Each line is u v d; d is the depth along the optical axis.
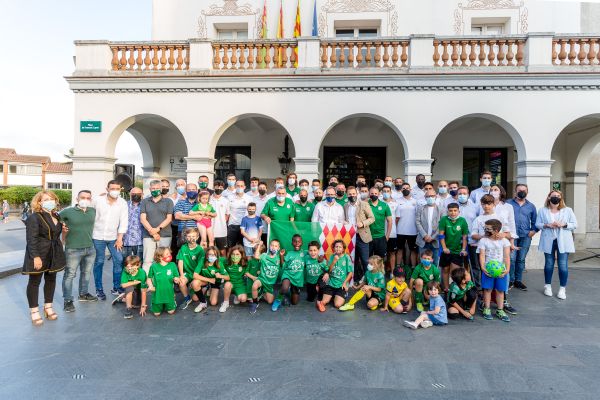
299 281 5.12
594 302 5.38
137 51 8.52
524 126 7.57
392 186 7.71
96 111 8.18
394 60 7.93
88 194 5.07
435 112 7.70
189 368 3.30
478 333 4.20
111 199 5.47
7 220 23.75
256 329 4.26
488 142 10.64
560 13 10.11
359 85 7.76
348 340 3.96
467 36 7.69
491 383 3.09
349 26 10.90
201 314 4.78
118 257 5.57
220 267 4.84
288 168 11.12
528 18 10.11
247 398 2.83
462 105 7.66
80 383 3.03
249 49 8.12
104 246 5.46
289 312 4.89
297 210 6.19
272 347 3.77
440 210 6.14
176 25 10.91
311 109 7.91
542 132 7.55
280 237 5.85
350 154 11.18
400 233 6.57
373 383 3.07
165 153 11.52
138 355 3.56
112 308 5.01
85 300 5.30
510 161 10.70
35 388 2.95
